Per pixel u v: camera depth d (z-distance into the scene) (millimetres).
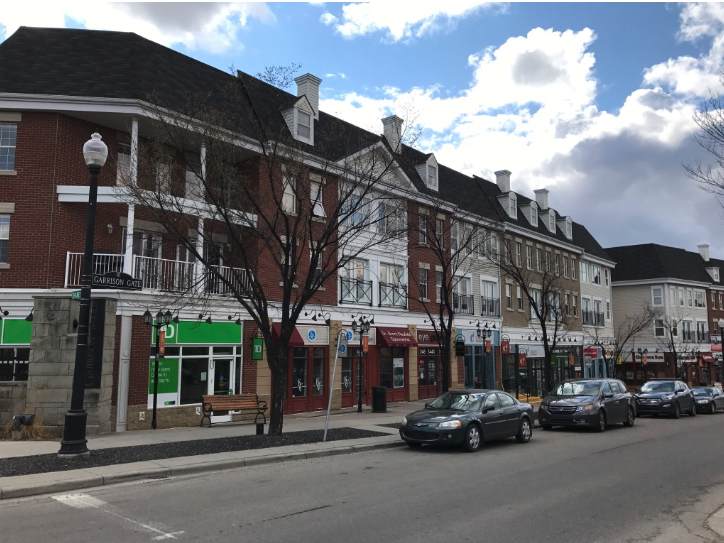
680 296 53156
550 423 18359
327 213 22344
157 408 16938
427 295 28594
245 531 6703
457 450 13633
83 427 10898
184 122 15875
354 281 24109
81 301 11164
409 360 27016
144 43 19266
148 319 16078
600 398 18609
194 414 17734
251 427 16812
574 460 12273
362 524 7055
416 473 10531
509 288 35469
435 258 28969
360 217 23828
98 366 14734
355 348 24203
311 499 8344
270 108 19844
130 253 16688
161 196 14852
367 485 9391
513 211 36875
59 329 14609
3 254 16703
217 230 19953
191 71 20188
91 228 11297
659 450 13969
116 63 18047
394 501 8273
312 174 22031
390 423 18000
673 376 49969
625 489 9391
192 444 12805
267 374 20031
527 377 35688
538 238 38281
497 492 8977
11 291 16203
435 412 13992
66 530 6734
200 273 18812
